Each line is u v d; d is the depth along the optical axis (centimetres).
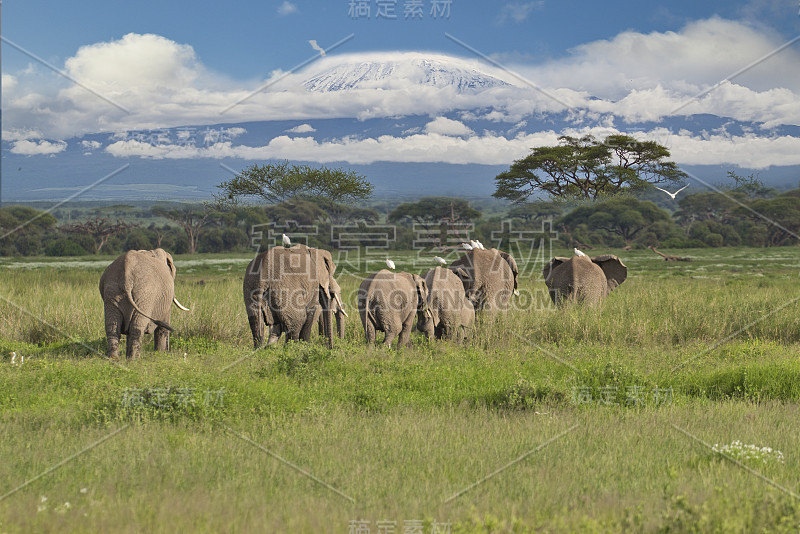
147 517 486
